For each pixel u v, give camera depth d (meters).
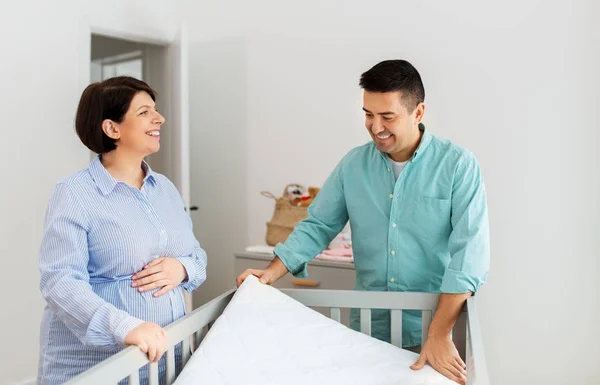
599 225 2.32
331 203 1.73
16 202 2.62
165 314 1.41
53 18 2.73
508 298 2.51
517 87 2.46
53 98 2.74
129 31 3.11
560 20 2.36
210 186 3.42
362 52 2.85
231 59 3.29
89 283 1.33
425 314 1.53
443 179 1.55
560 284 2.40
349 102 2.90
